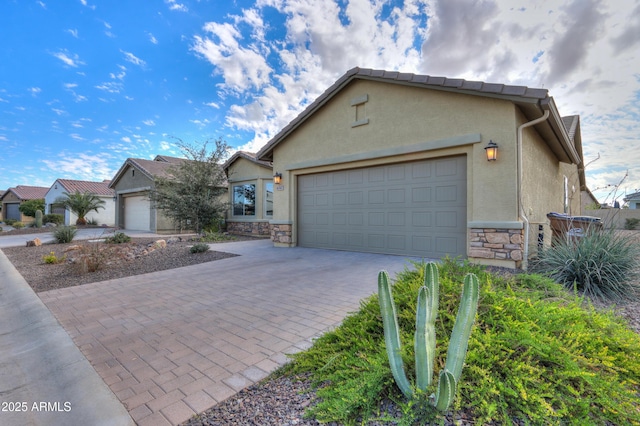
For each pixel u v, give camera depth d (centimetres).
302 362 249
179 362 274
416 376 185
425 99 714
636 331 300
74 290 534
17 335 357
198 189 1409
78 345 314
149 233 1669
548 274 466
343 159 862
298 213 1022
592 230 486
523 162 629
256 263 747
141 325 365
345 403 184
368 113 816
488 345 214
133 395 226
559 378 197
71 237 1268
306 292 491
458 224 687
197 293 501
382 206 812
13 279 633
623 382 198
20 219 3381
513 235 596
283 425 186
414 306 276
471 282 178
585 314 278
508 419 168
